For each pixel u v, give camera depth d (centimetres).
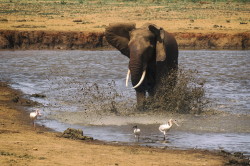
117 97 8156
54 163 3684
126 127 5791
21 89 9294
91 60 15850
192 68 13338
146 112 6688
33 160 3731
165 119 6256
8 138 4650
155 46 6631
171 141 5050
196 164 3962
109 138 5209
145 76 6781
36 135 4994
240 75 11850
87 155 4091
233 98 8212
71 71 12700
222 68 13388
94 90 9088
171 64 6938
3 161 3612
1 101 7644
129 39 6894
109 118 6356
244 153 4559
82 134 5197
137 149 4544
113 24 6956
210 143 4969
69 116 6519
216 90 9256
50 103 7662
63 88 9462
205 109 7056
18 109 7006
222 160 4188
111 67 13762
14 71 12656
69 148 4359
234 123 6050
